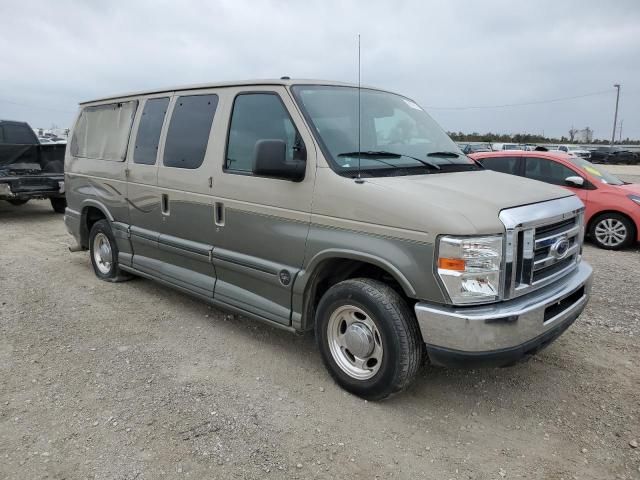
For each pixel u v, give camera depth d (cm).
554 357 433
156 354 436
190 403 359
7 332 480
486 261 304
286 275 391
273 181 394
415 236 315
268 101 411
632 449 314
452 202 318
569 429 334
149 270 548
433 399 367
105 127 608
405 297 351
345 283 358
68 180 679
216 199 441
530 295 332
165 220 506
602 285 643
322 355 384
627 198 876
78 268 711
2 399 364
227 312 535
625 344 459
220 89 454
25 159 1220
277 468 295
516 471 295
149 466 296
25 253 807
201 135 464
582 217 392
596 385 388
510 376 401
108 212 598
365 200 339
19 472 289
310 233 371
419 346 339
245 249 424
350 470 295
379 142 409
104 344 456
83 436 322
